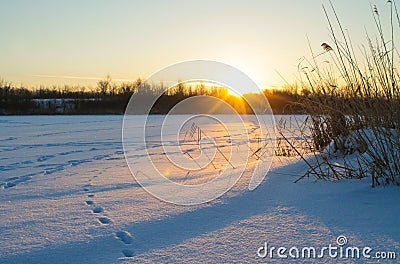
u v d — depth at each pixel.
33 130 12.60
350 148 3.75
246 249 1.78
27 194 3.08
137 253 1.79
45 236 2.02
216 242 1.88
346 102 3.46
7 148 7.18
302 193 2.69
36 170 4.51
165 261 1.69
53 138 9.47
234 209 2.41
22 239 1.98
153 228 2.12
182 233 2.03
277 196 2.66
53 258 1.76
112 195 2.92
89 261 1.72
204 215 2.31
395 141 2.86
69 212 2.47
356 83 3.22
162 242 1.92
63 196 2.97
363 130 3.13
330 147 4.01
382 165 2.85
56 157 5.77
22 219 2.33
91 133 11.09
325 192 2.68
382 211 2.20
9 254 1.80
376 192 2.59
